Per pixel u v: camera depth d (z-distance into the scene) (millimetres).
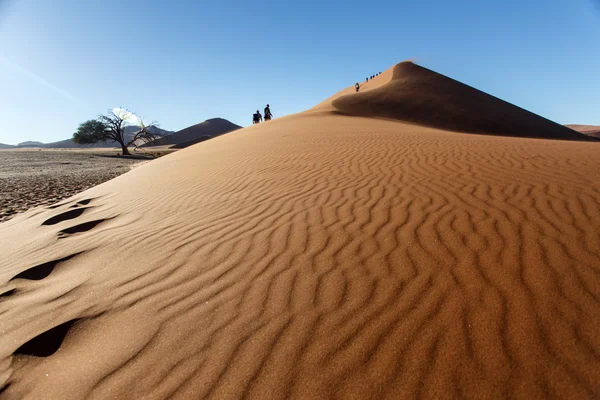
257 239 3396
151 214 4949
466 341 1815
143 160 35375
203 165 8836
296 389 1639
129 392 1708
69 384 1805
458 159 5957
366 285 2406
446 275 2410
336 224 3547
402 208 3773
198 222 4180
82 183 14031
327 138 10898
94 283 2895
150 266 3086
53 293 2803
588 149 6539
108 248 3693
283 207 4316
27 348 2135
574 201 3482
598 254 2477
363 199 4242
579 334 1782
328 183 5203
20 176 16984
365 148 8125
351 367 1730
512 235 2871
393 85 46281
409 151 7195
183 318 2250
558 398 1477
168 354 1937
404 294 2258
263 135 14445
